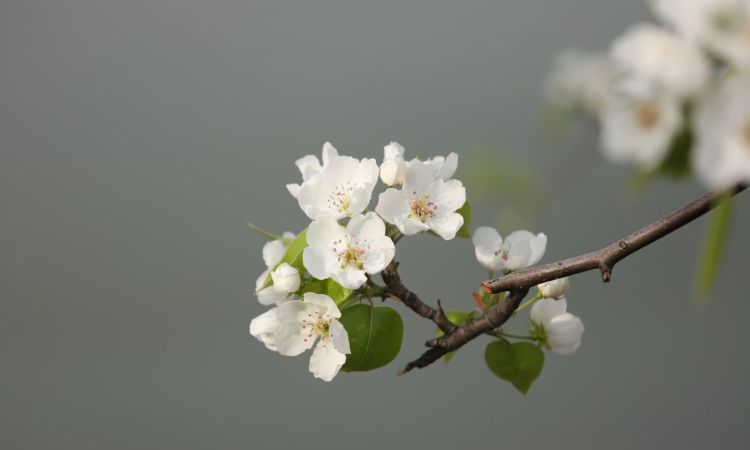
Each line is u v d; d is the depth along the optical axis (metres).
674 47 0.66
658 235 0.81
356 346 0.85
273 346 0.86
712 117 0.64
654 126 0.68
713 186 0.65
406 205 0.85
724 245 0.66
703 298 0.66
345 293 0.86
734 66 0.64
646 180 0.70
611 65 0.71
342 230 0.85
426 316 0.86
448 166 0.87
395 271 0.86
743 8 0.64
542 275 0.83
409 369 0.86
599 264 0.82
